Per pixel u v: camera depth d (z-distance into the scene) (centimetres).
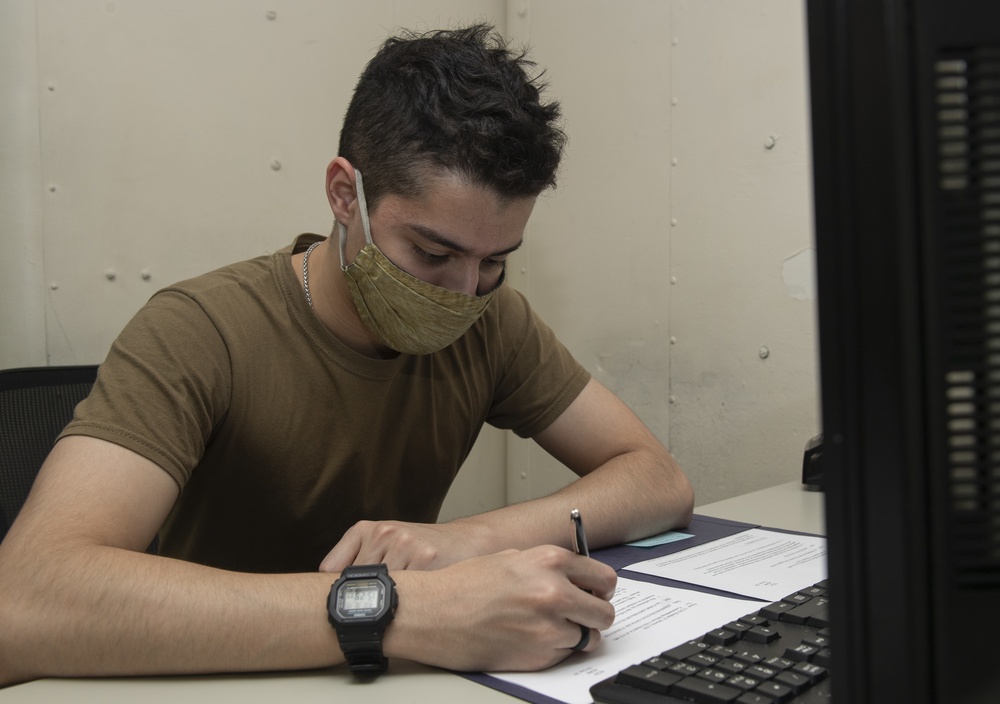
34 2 156
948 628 35
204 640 66
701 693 55
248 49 182
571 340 220
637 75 199
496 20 230
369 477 117
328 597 68
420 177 88
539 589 66
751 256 178
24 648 67
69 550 72
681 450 195
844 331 36
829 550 37
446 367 125
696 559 99
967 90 34
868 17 34
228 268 114
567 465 132
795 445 173
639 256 201
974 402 35
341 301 107
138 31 167
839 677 37
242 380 103
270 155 187
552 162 94
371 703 61
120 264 168
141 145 169
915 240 35
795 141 169
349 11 198
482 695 62
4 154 156
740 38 178
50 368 128
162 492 86
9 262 157
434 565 83
